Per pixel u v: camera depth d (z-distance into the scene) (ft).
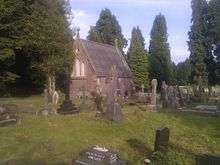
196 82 231.71
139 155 62.64
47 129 75.00
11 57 156.15
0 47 150.71
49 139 67.26
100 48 192.65
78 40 174.70
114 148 65.36
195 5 241.76
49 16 158.51
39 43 154.92
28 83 182.19
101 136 73.10
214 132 84.99
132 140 71.72
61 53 162.09
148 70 266.36
